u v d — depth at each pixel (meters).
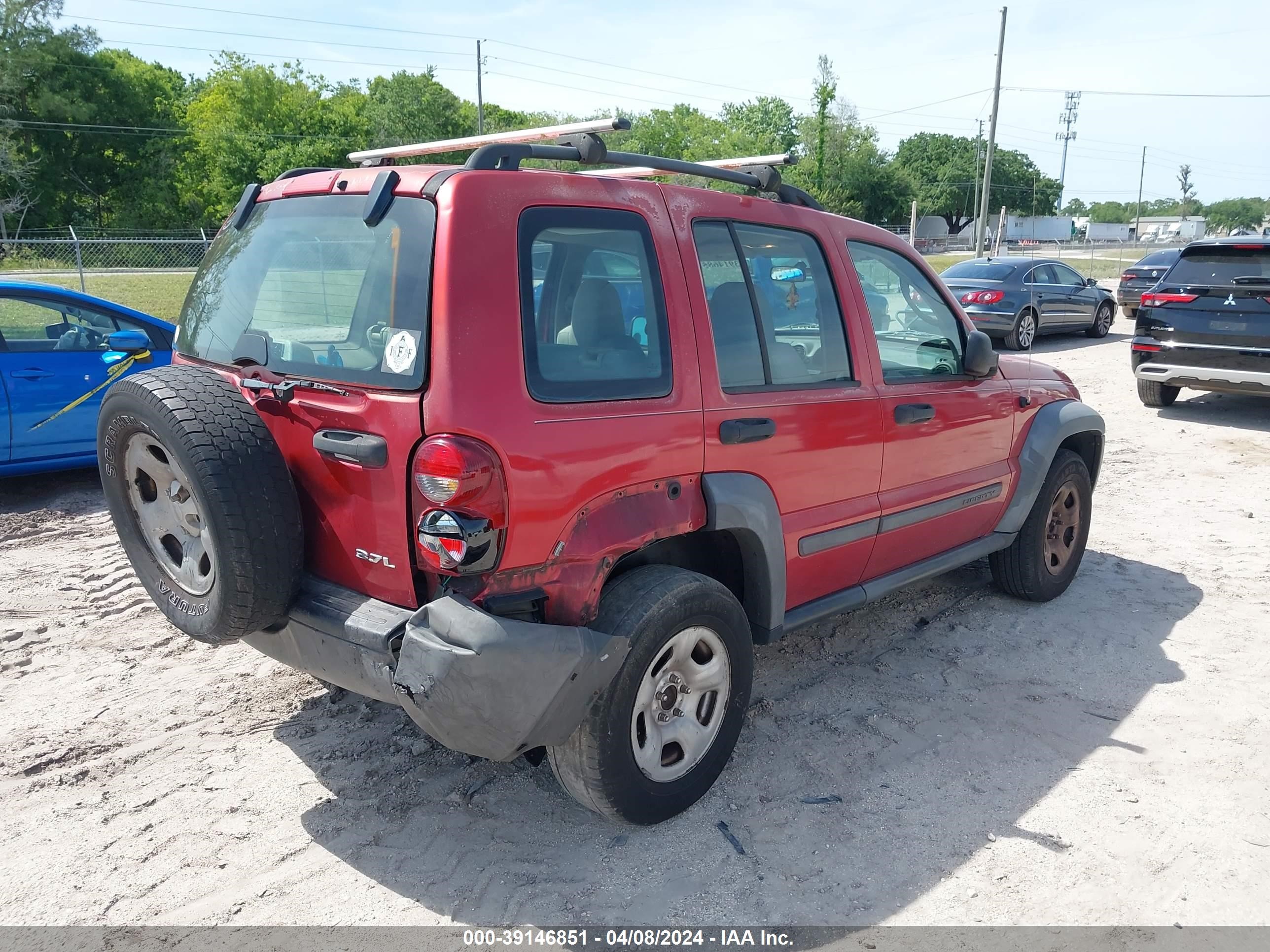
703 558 3.54
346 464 2.71
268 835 3.05
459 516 2.49
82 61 60.44
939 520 4.30
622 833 3.09
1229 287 9.49
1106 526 6.64
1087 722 3.89
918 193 93.44
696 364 3.11
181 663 4.29
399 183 2.73
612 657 2.75
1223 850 3.04
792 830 3.13
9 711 3.83
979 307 15.57
